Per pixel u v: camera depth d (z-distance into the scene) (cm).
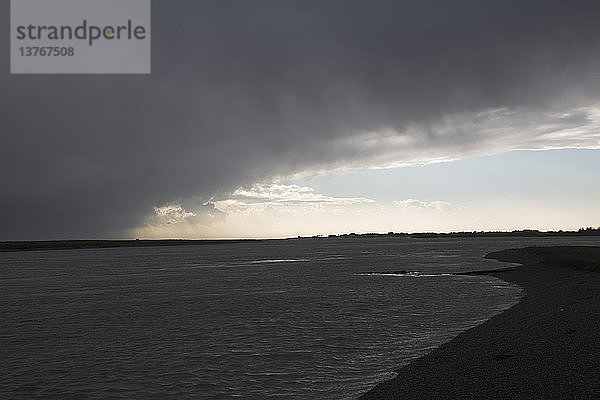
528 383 1423
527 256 8212
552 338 1967
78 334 2675
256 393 1602
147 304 3884
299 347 2206
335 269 7769
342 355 2042
